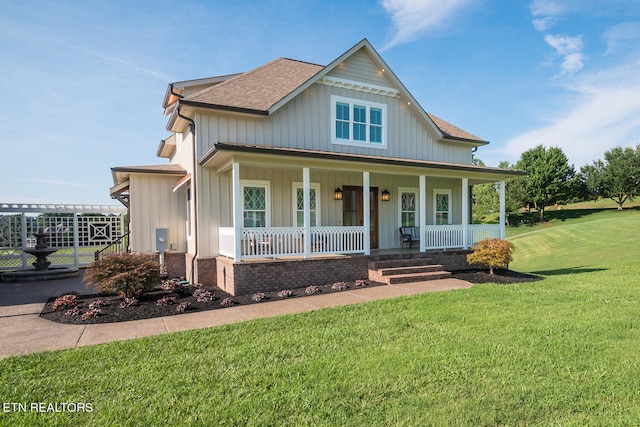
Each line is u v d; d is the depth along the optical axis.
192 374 3.99
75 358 4.49
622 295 7.87
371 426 3.00
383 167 10.76
